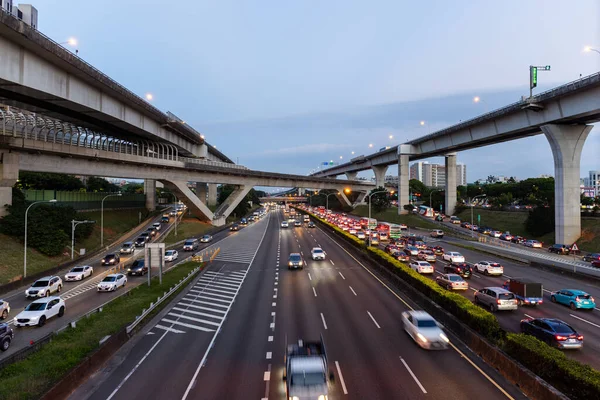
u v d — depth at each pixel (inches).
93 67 1389.0
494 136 2532.0
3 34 999.6
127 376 608.4
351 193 6141.7
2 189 1673.2
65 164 1861.5
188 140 3169.3
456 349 692.1
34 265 1542.8
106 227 2664.9
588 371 474.9
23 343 769.6
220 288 1243.2
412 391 536.1
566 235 1999.3
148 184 3907.5
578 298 948.6
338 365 627.2
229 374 607.8
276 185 4082.2
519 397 516.7
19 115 1526.8
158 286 1198.9
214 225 3324.3
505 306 911.0
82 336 743.7
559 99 1878.7
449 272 1407.5
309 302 1040.8
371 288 1205.7
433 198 4840.1
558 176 2021.4
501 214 3289.9
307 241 2541.8
